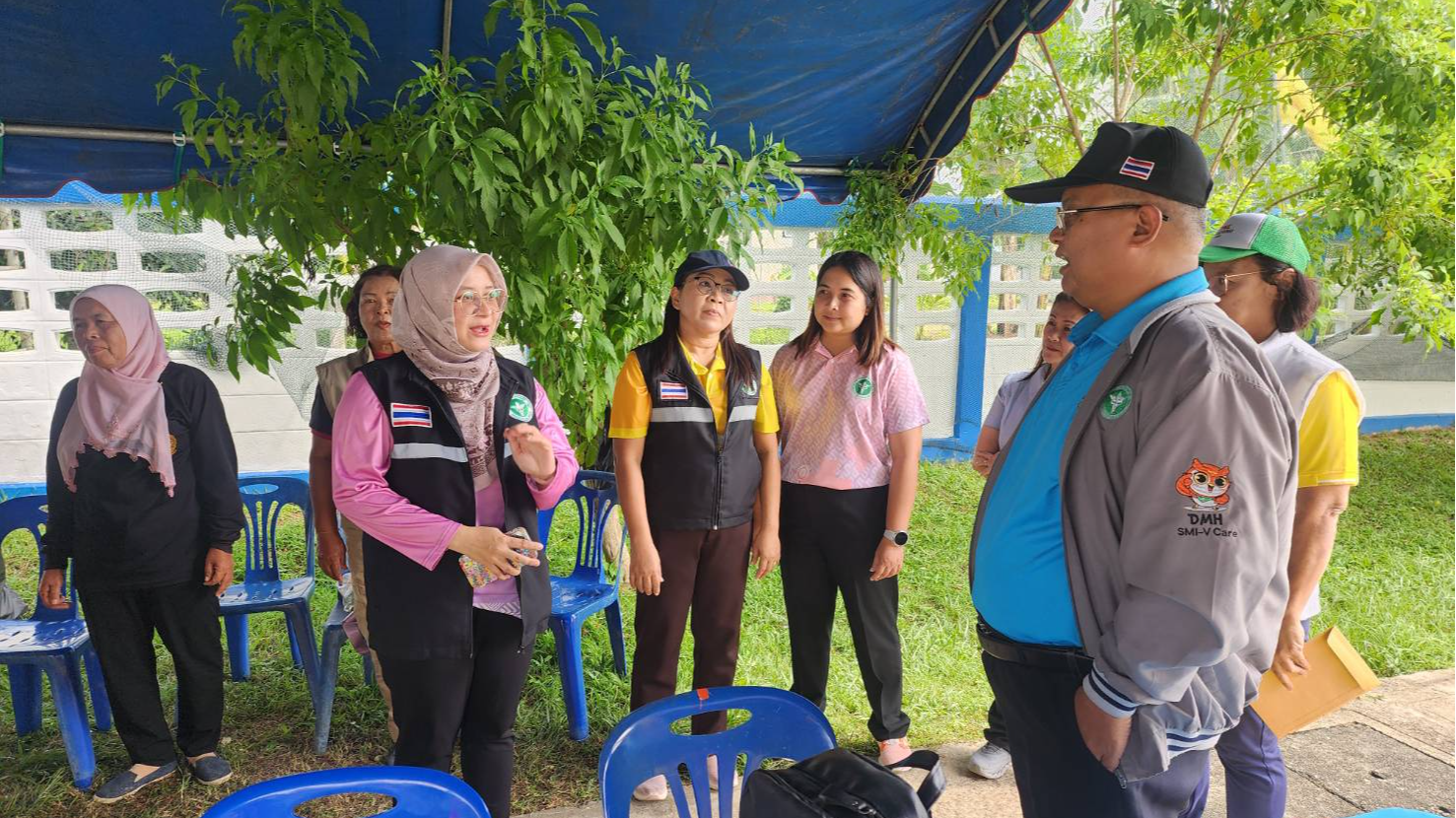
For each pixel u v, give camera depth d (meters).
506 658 2.26
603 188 3.55
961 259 6.10
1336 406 2.13
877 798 1.18
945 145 4.90
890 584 3.13
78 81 3.64
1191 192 1.56
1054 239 1.71
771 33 4.00
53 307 6.24
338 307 6.49
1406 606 5.03
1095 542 1.57
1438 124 5.90
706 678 3.03
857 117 4.88
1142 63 6.30
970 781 3.20
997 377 8.54
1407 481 7.69
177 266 6.33
